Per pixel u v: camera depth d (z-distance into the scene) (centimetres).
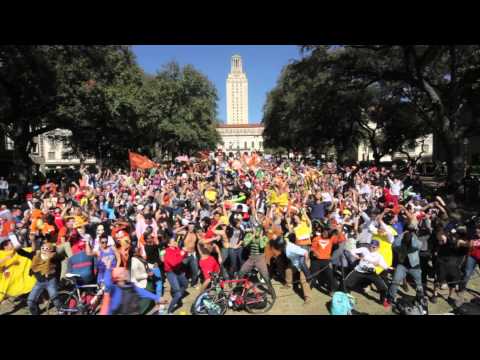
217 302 653
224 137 12556
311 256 752
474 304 663
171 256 650
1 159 3866
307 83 2719
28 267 710
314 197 1205
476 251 697
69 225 852
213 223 886
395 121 3950
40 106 2406
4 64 1955
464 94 2123
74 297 644
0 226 944
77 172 2544
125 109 2778
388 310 673
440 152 4838
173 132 4131
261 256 696
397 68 2302
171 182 1716
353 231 894
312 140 4353
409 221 794
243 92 15300
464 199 1892
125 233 761
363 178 1942
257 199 1249
